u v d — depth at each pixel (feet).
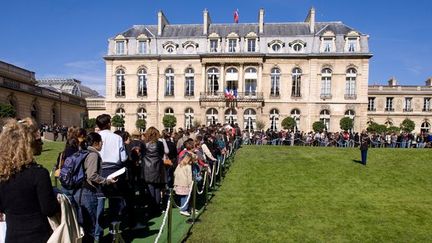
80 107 161.38
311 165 58.13
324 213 33.86
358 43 132.87
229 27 145.89
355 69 132.46
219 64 137.69
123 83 144.05
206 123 138.51
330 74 134.10
